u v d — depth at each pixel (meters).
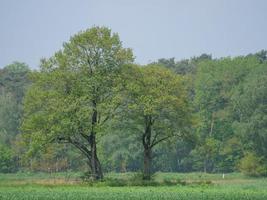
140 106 132.50
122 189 108.38
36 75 134.12
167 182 129.25
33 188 112.12
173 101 133.62
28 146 134.00
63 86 135.00
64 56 134.50
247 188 117.75
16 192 95.88
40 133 129.00
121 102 133.62
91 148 135.25
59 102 130.38
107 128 132.75
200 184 129.62
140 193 93.31
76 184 124.81
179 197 85.75
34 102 132.12
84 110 128.88
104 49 134.88
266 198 85.19
